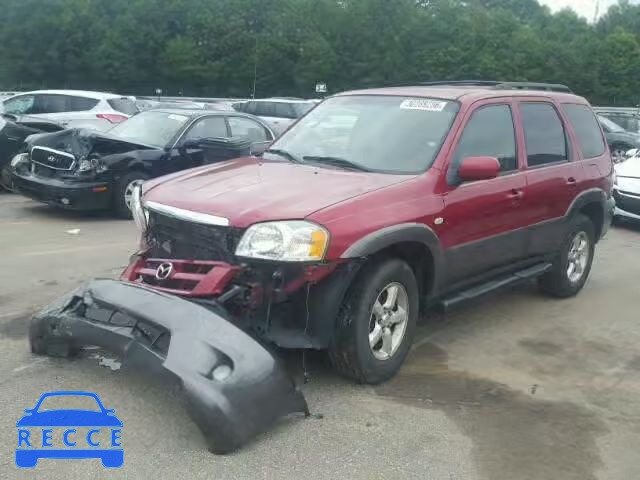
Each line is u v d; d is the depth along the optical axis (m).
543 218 5.69
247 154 6.69
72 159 9.04
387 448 3.57
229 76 51.97
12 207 10.15
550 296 6.48
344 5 54.81
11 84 46.28
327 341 3.93
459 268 4.80
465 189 4.72
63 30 47.06
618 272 7.73
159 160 9.54
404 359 4.50
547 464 3.50
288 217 3.76
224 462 3.35
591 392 4.39
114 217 9.51
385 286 4.14
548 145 5.85
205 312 3.54
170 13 51.88
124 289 3.79
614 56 55.25
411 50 55.06
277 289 3.73
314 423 3.77
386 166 4.66
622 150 20.44
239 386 3.35
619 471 3.47
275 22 53.28
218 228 3.86
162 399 3.93
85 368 4.27
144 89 50.62
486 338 5.32
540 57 54.28
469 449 3.60
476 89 5.45
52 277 6.27
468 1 59.78
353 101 5.48
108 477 3.20
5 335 4.80
